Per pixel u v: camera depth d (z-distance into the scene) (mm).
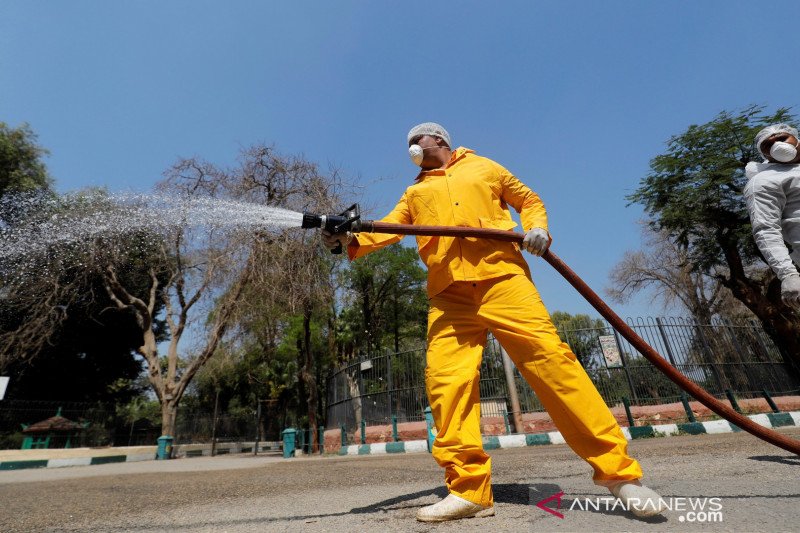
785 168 2246
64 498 3420
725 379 10539
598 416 1616
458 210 2004
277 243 13141
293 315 14641
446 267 1945
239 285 13141
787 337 14617
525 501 1916
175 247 13969
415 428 9812
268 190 13594
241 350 16906
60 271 14609
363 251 2143
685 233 16969
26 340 15945
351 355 23109
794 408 9984
